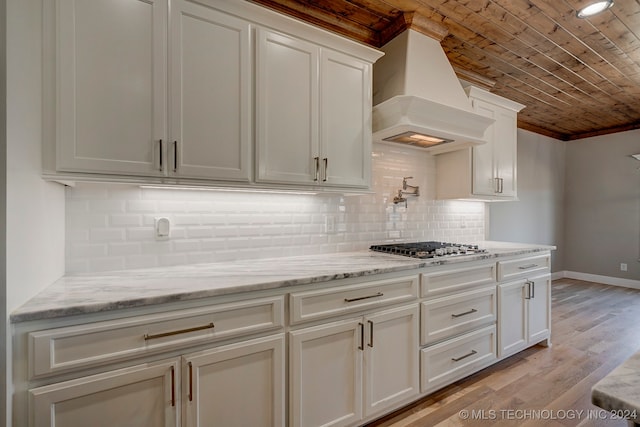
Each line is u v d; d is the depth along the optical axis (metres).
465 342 2.13
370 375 1.69
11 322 0.94
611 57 2.69
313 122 1.81
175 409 1.19
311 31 1.78
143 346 1.13
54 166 1.21
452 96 2.23
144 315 1.14
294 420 1.45
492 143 2.88
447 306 2.04
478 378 2.26
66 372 1.02
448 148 2.70
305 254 2.20
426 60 2.23
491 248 2.63
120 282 1.36
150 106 1.37
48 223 1.26
